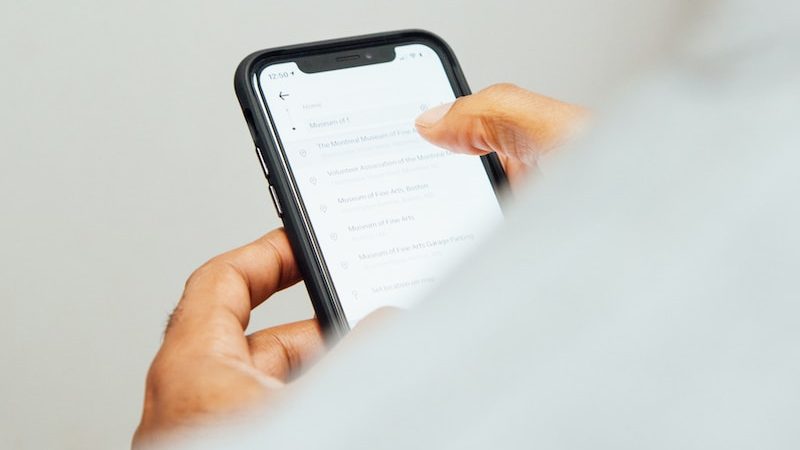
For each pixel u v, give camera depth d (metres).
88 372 1.11
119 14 1.09
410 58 0.63
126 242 1.11
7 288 1.08
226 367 0.32
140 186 1.11
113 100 1.10
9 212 1.07
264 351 0.51
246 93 0.58
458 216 0.59
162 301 1.12
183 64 1.12
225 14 1.12
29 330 1.09
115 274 1.11
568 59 1.25
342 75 0.61
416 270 0.57
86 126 1.09
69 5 1.07
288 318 1.18
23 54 1.07
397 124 0.61
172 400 0.29
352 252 0.56
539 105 0.54
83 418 1.11
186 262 1.13
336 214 0.57
